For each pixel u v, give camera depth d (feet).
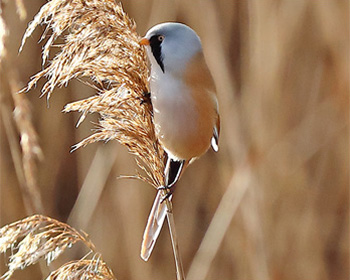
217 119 17.40
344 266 30.32
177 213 32.12
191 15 28.53
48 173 31.94
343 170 30.12
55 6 14.34
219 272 29.58
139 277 29.76
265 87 28.45
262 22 28.17
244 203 28.14
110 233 30.17
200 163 31.65
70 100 31.55
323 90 29.91
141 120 15.71
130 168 29.43
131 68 15.44
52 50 29.91
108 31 14.90
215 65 28.35
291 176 28.96
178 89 15.70
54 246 15.42
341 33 28.94
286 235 28.86
